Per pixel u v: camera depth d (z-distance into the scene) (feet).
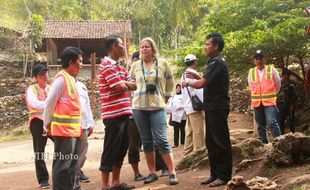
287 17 35.09
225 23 39.04
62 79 15.81
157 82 19.04
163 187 18.16
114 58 18.37
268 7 37.50
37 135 22.36
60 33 92.58
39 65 23.20
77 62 16.40
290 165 18.03
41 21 97.19
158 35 135.95
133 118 20.58
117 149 18.07
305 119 37.32
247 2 38.47
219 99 17.47
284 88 31.22
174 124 37.22
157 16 135.44
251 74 26.68
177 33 140.36
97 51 97.71
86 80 79.51
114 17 134.51
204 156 22.66
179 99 36.86
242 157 21.27
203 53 35.76
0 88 86.53
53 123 15.66
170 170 18.78
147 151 19.67
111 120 17.88
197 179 19.38
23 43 101.14
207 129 17.88
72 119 15.84
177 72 38.37
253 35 32.81
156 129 18.83
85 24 96.84
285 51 34.53
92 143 48.08
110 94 17.97
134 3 132.05
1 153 47.85
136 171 21.40
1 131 73.67
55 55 95.61
